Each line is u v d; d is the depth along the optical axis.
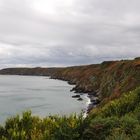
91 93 74.38
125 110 11.39
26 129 8.10
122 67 56.00
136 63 49.72
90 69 109.88
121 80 50.50
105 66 83.75
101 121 8.34
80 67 162.00
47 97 73.00
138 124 8.03
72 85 123.38
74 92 84.31
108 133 7.75
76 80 130.38
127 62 56.88
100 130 7.93
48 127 8.14
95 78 81.75
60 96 74.56
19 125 8.37
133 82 34.78
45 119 8.54
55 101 63.28
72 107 52.50
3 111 48.78
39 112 47.88
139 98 12.33
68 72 174.38
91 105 53.81
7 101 64.88
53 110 49.97
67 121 8.13
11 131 7.79
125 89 34.50
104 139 7.58
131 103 11.88
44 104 58.69
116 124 8.23
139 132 7.27
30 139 7.61
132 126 8.05
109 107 11.95
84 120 8.13
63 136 7.46
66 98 68.62
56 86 117.38
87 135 7.70
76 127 7.79
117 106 11.74
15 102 62.94
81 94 75.81
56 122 8.19
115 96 34.12
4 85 126.75
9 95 80.38
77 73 145.88
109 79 60.06
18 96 77.19
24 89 103.44
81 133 7.78
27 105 57.47
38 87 112.56
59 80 172.38
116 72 55.94
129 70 49.72
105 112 11.51
